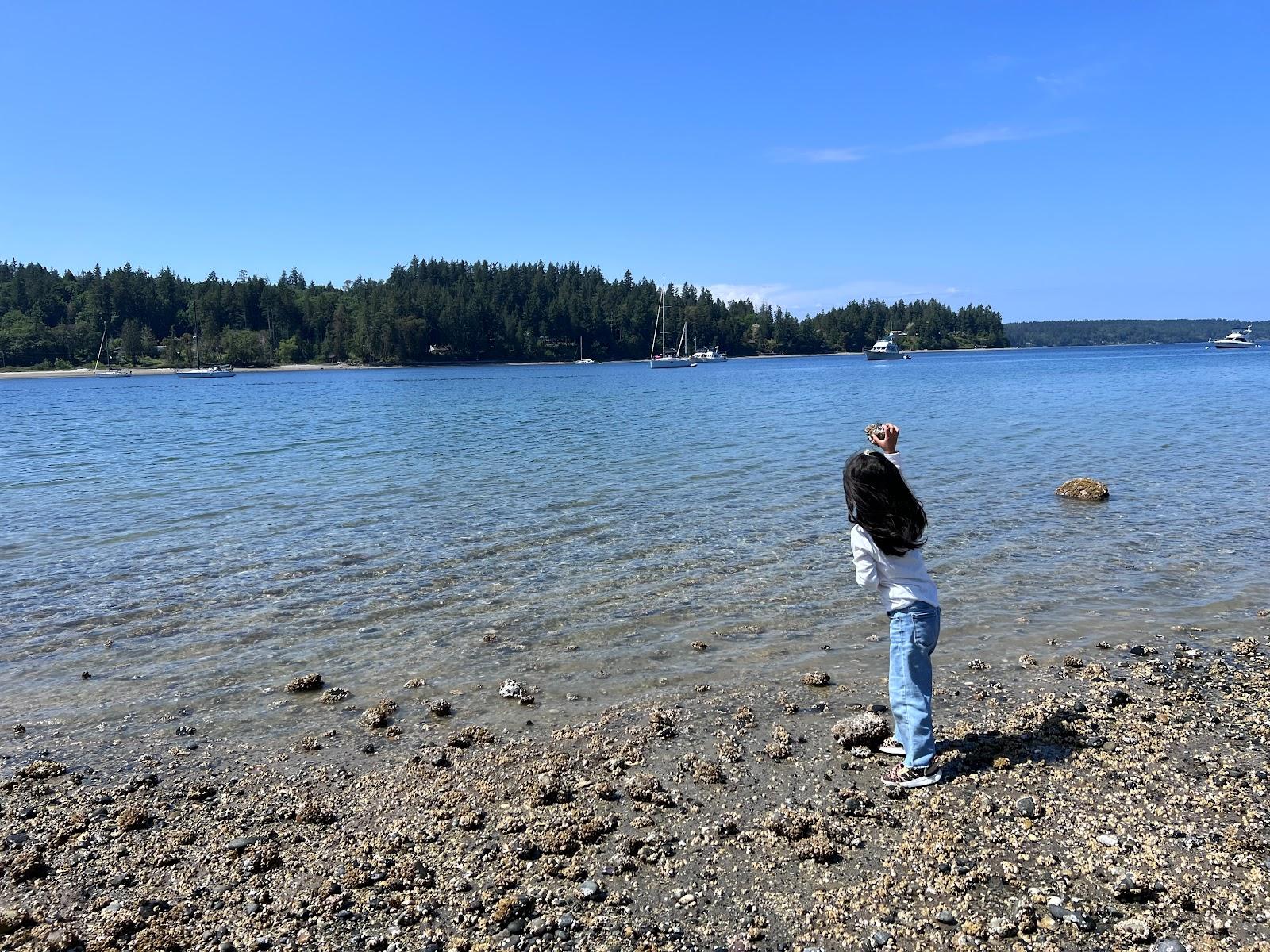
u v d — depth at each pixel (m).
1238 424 26.81
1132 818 4.51
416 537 12.15
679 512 13.70
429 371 139.88
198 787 5.20
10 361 152.38
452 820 4.73
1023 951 3.49
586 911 3.85
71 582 9.94
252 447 24.84
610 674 7.00
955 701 6.25
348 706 6.49
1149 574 9.78
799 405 41.56
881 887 3.97
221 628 8.33
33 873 4.28
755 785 5.04
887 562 5.04
